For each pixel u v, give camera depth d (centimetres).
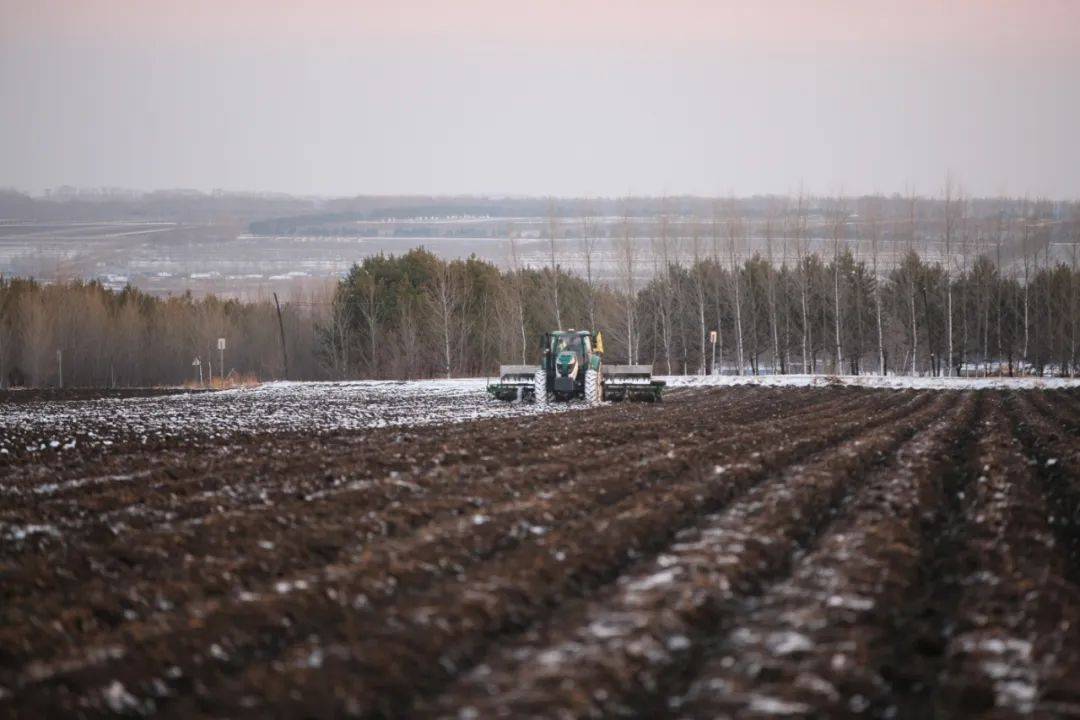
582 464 8125
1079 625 3959
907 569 4853
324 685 3369
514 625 4059
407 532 5684
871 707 3294
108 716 3259
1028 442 10175
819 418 12850
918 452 9056
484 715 3102
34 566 4903
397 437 10719
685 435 10500
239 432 11644
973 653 3694
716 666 3578
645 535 5494
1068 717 3147
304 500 6712
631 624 3903
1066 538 5694
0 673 3566
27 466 8756
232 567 4847
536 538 5503
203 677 3584
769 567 4959
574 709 3123
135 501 6800
